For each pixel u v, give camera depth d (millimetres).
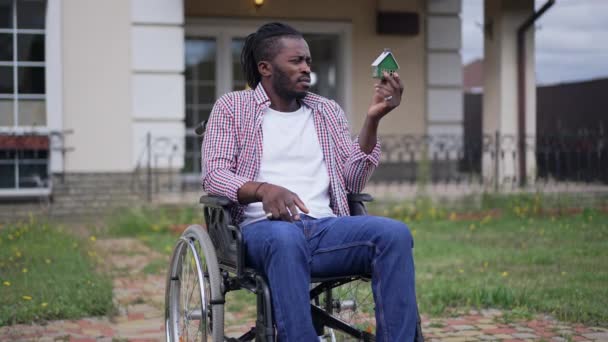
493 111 11367
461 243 7910
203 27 11617
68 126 9461
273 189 3082
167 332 3760
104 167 9531
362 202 3477
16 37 9406
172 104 9609
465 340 4434
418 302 5254
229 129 3373
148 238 8305
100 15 9477
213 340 3133
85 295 5406
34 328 4762
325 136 3480
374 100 3309
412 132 12281
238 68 11812
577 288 5617
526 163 11016
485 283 5770
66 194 9453
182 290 3734
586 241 8008
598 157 11133
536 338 4457
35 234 8250
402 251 3031
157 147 9586
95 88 9492
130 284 6121
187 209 9273
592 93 13617
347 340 3812
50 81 9375
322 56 12234
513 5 11156
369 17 12117
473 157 11859
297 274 2957
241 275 3068
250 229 3146
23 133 9312
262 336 3010
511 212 9938
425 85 12281
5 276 6051
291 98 3436
